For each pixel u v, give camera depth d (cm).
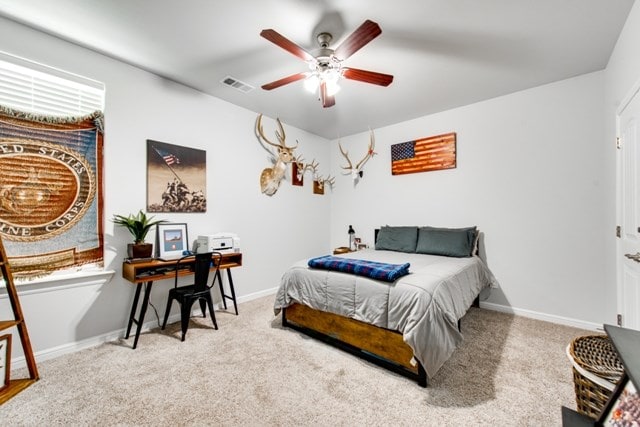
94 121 244
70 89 234
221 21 202
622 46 212
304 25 205
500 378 190
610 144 254
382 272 210
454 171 364
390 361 203
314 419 152
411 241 360
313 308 247
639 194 188
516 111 317
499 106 329
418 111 374
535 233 306
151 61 257
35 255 215
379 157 443
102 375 193
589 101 275
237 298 358
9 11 192
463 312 223
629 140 206
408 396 171
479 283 290
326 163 503
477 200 345
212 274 334
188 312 249
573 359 124
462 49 234
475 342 245
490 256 335
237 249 324
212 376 192
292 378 190
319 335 249
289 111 376
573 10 189
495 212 332
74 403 164
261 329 272
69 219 231
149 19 200
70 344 228
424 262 281
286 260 425
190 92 310
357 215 471
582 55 244
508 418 153
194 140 313
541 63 257
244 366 205
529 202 310
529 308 310
